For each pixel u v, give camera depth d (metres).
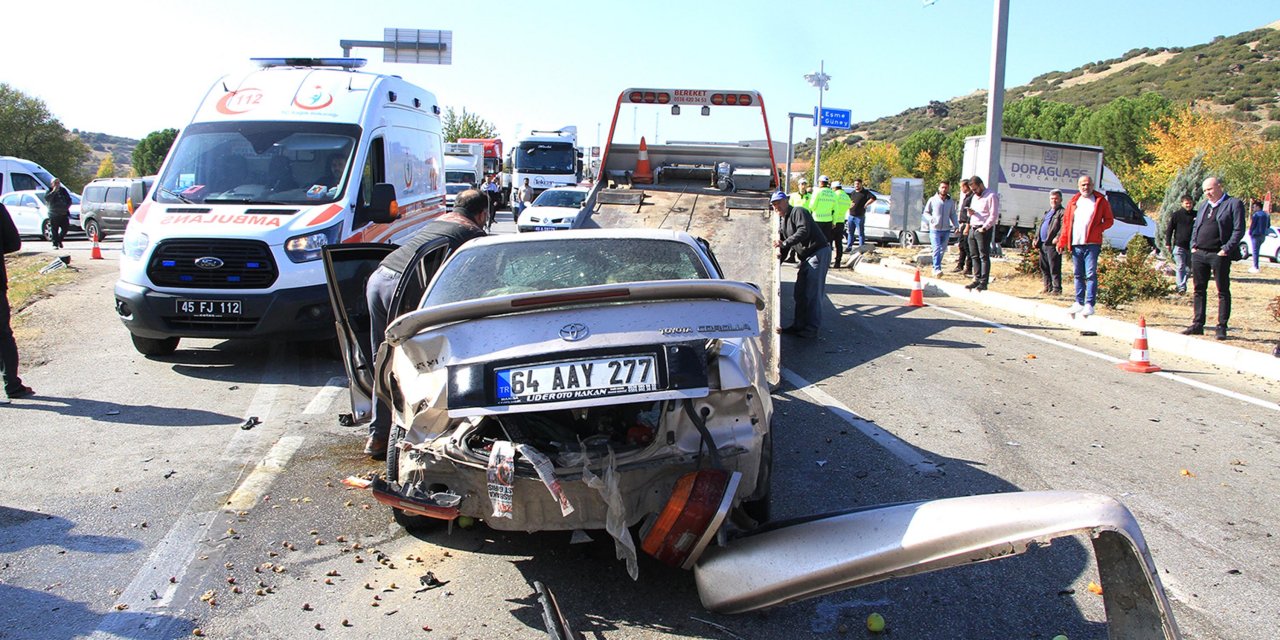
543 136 32.72
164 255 8.55
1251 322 12.01
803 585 3.63
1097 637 3.70
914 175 60.56
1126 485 5.62
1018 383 8.49
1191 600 4.10
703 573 3.88
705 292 3.92
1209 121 43.00
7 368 7.57
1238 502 5.35
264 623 3.84
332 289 5.75
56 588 4.14
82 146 72.19
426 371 4.15
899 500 5.30
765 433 4.25
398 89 11.00
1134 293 13.69
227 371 8.84
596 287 3.86
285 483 5.54
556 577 4.29
